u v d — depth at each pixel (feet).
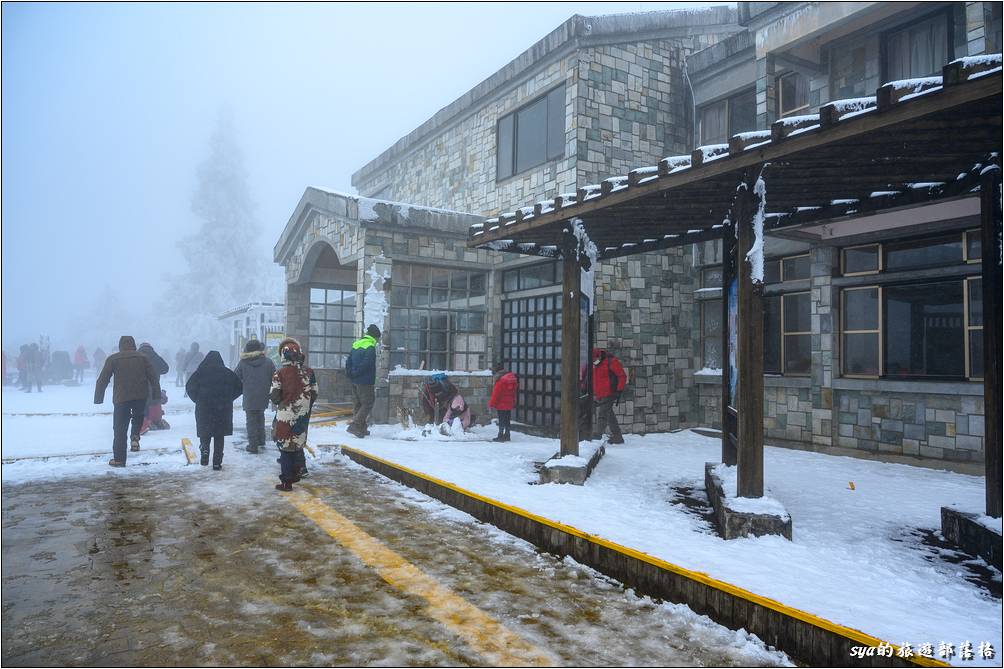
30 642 10.76
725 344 22.31
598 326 35.45
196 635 11.12
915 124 12.71
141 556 15.07
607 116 37.73
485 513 18.76
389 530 17.65
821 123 13.15
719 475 20.27
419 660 10.40
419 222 38.04
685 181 16.38
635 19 38.17
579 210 19.93
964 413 25.71
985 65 11.05
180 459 26.96
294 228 47.37
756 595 11.59
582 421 28.60
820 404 30.96
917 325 27.89
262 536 16.78
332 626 11.59
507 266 40.42
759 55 30.86
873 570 13.55
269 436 33.58
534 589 13.65
